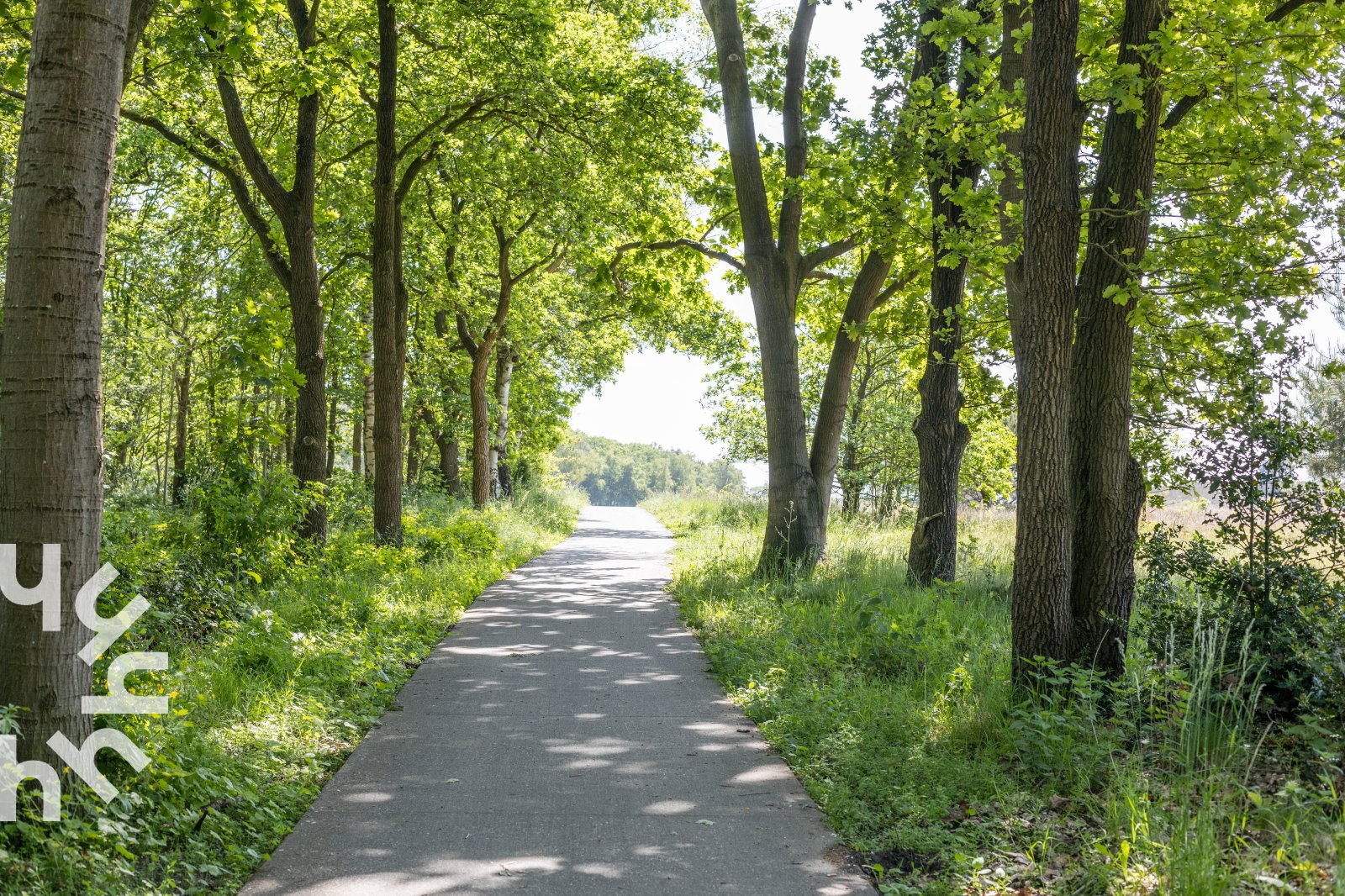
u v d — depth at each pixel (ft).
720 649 33.96
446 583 47.93
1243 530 26.50
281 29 58.70
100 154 15.90
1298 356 26.99
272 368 41.88
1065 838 17.03
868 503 100.68
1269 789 18.08
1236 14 33.22
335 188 70.38
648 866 16.10
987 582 46.57
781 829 17.97
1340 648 22.94
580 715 25.96
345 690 27.07
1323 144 36.76
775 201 63.21
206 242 74.28
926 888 15.33
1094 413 27.02
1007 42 40.81
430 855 16.33
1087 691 21.86
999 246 39.65
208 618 31.27
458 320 99.19
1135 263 27.30
